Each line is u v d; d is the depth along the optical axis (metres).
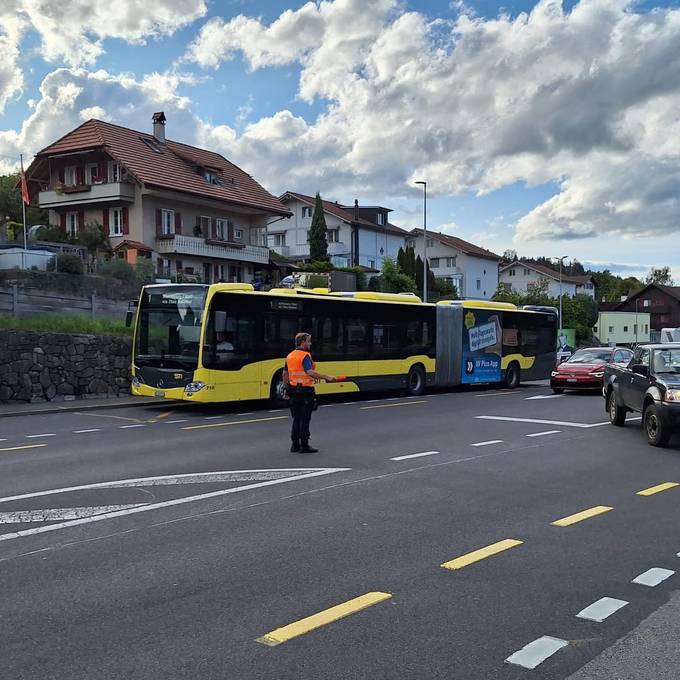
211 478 9.56
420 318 24.30
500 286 86.00
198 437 13.63
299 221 76.88
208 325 17.97
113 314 27.64
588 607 5.14
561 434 14.20
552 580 5.70
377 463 10.79
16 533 6.90
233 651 4.38
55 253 32.66
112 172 48.00
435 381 24.83
